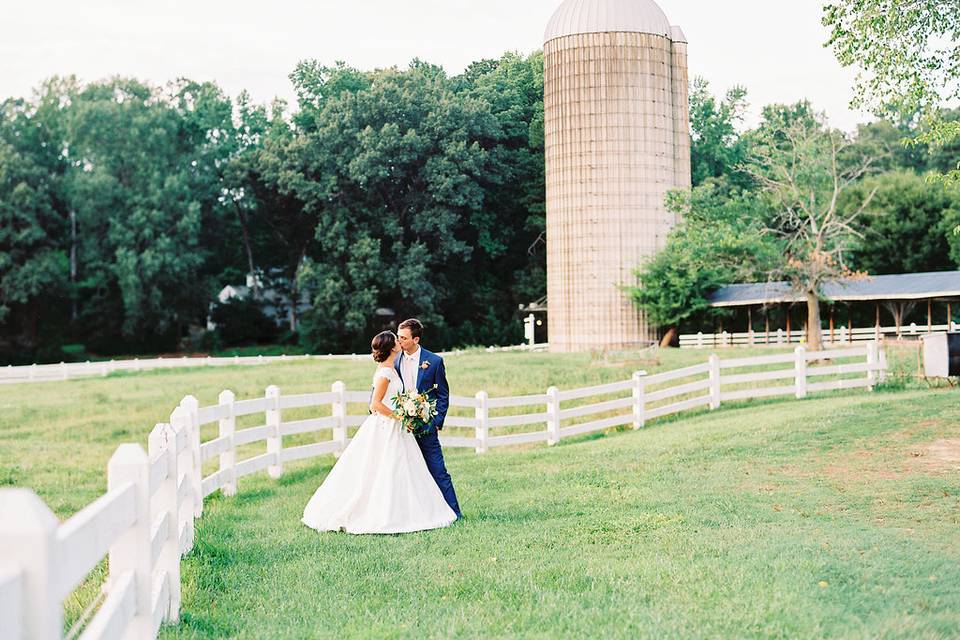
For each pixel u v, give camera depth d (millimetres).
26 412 27359
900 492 11938
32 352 70812
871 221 65438
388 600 7824
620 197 55031
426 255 69688
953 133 17922
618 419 21922
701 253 47531
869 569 8320
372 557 9297
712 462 15055
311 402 16406
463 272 78188
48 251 72312
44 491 14422
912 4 17094
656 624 6895
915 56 17438
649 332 54906
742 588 7848
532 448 21031
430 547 9734
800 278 39688
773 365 34125
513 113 77125
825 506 11375
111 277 73812
